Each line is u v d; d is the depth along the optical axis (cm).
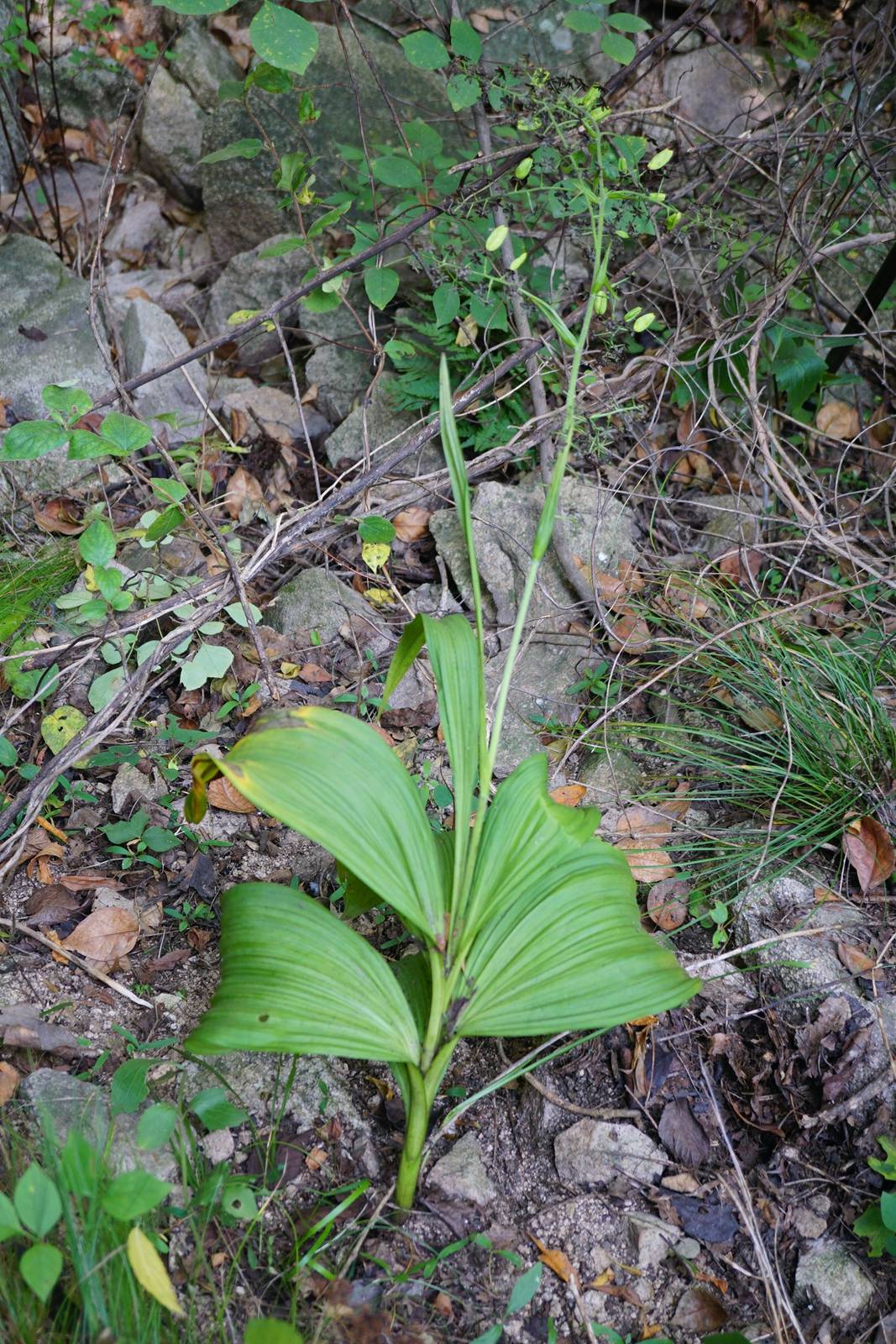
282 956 162
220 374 360
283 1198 179
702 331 329
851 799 233
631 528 305
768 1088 199
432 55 248
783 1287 178
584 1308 173
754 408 284
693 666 271
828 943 216
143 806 237
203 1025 156
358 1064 200
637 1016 159
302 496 321
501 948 167
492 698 266
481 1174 185
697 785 251
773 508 316
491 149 299
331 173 362
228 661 258
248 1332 138
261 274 359
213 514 310
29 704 244
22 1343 151
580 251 354
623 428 324
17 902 219
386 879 156
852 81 328
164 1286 137
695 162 352
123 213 399
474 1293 173
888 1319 172
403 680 270
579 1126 192
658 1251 180
